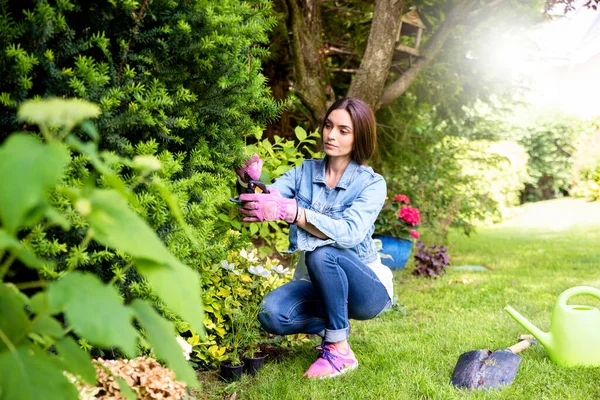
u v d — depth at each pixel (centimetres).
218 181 192
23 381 81
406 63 521
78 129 140
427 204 568
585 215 1016
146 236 86
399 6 393
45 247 126
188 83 176
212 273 234
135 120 149
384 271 235
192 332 216
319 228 207
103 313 79
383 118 547
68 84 135
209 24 164
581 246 696
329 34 518
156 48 159
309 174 234
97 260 153
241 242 225
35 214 76
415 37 468
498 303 359
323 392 200
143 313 98
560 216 1038
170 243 164
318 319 239
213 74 176
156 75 164
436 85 535
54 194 130
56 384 83
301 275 243
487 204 677
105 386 141
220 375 218
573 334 228
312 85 397
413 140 579
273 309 225
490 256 616
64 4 128
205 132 188
